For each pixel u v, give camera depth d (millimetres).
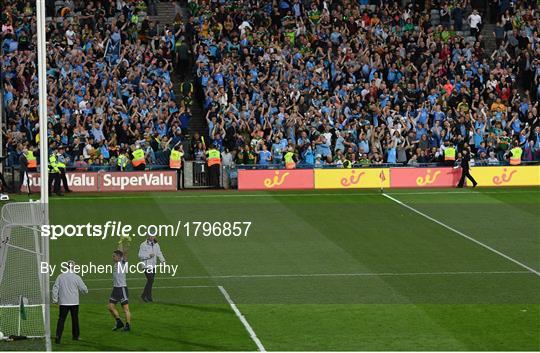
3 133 150125
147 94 155750
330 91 163875
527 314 91375
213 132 154500
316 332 86188
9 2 167875
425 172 153375
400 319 89875
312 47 168375
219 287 100750
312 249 115688
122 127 152000
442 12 178875
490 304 94688
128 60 161125
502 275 105562
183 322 89312
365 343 83188
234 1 173000
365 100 159875
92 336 85625
